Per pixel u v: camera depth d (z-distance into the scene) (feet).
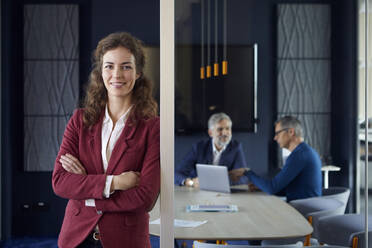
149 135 5.81
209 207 8.48
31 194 14.88
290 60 11.77
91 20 14.83
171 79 5.56
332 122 9.18
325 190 8.89
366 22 8.17
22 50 14.80
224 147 11.55
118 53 5.91
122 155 5.75
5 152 14.34
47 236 14.83
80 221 5.70
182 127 13.92
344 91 9.34
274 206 8.66
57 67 14.79
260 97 12.60
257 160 11.94
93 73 6.12
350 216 8.23
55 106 14.83
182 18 13.85
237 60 13.19
